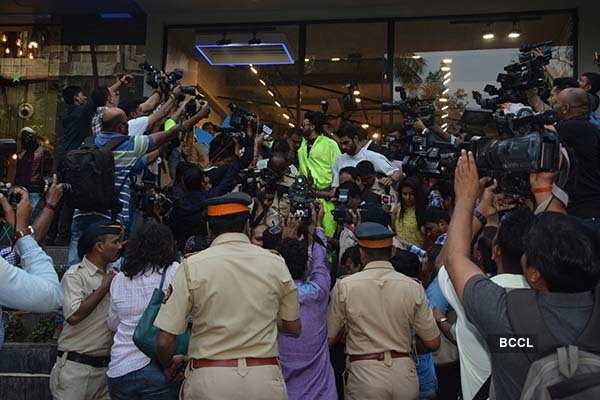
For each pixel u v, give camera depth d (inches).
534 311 77.7
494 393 80.6
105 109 205.6
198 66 406.6
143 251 148.2
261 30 402.3
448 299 99.7
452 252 88.2
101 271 169.5
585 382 70.8
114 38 416.8
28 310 112.4
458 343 99.0
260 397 118.5
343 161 271.3
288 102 398.0
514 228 100.0
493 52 380.2
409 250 200.5
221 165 238.2
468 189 92.4
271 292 126.0
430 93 383.9
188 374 123.2
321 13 393.7
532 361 76.3
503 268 101.6
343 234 214.2
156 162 260.8
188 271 124.3
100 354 165.0
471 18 380.8
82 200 186.4
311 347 157.8
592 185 143.1
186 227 217.9
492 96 151.9
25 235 118.3
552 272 77.9
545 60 140.5
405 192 246.4
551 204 101.6
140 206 215.0
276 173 231.1
